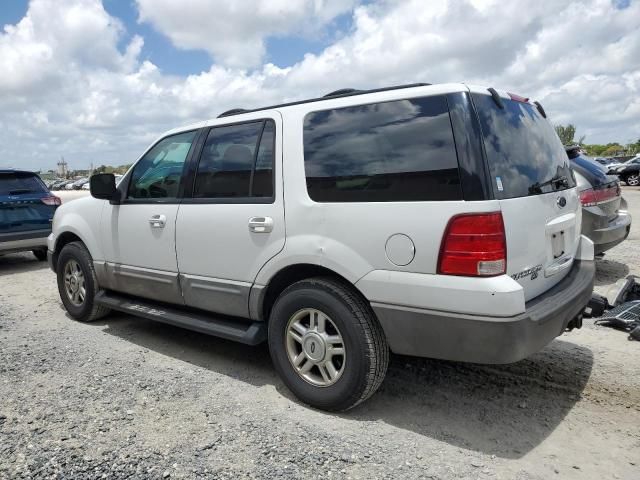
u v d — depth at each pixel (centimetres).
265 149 355
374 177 300
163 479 256
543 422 312
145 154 451
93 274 502
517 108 328
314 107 338
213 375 388
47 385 368
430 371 388
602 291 580
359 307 305
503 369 388
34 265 906
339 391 312
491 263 263
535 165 320
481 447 285
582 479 256
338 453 278
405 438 295
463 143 273
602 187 605
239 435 297
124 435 298
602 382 362
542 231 308
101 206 478
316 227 319
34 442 290
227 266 370
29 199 838
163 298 428
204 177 393
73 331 502
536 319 271
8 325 525
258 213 347
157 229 419
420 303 281
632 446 285
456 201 270
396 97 303
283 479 255
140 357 426
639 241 910
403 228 284
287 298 333
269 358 423
